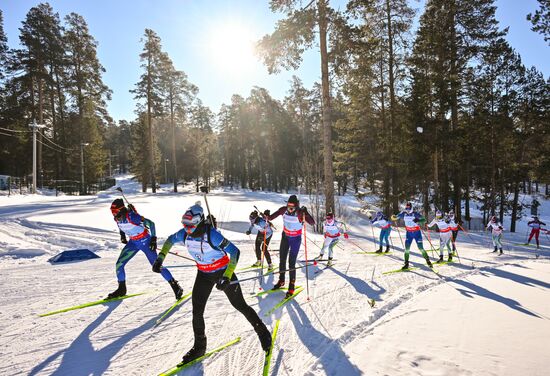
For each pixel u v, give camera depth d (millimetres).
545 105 25031
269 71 15461
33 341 3955
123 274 5531
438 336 4113
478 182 29453
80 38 35625
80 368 3381
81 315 4766
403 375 3174
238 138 55031
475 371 3236
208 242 3473
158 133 61469
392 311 5094
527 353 3631
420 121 19812
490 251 12875
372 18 20422
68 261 8438
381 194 22797
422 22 21781
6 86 34375
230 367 3422
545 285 6840
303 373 3287
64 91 36062
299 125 46719
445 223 9898
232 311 5039
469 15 20281
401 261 9711
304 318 4797
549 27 17688
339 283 6832
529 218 37562
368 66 19438
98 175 41594
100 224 13398
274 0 14164
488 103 25719
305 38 14562
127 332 4246
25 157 38938
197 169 51625
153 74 34500
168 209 19062
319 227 16375
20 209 16406
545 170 24906
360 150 23562
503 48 20391
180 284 6344
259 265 8234
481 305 5383
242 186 57125
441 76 19641
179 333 4246
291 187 56094
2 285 6180
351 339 4055
